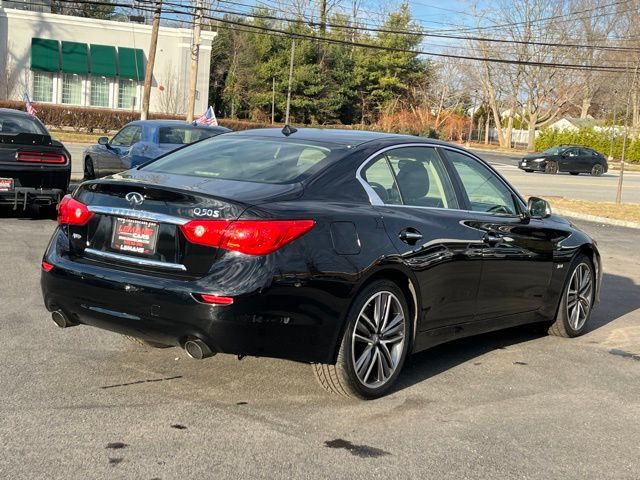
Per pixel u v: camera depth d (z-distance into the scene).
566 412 4.62
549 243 6.04
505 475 3.67
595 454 4.00
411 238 4.72
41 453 3.62
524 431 4.27
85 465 3.52
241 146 5.16
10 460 3.52
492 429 4.27
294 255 4.07
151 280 4.12
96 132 40.84
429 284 4.86
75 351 5.26
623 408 4.75
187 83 48.28
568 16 58.84
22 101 41.75
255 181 4.50
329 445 3.90
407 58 68.94
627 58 38.12
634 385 5.25
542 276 6.00
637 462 3.92
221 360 5.22
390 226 4.63
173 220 4.13
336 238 4.27
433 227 4.93
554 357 5.89
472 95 73.38
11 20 44.22
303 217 4.16
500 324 5.75
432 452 3.90
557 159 37.50
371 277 4.46
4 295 6.67
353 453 3.82
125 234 4.34
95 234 4.47
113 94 47.03
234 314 3.95
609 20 54.84
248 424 4.12
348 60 66.62
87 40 46.03
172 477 3.44
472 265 5.20
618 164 52.38
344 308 4.27
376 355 4.61
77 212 4.53
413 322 4.86
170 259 4.16
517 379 5.25
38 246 9.12
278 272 4.00
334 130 5.51
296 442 3.92
